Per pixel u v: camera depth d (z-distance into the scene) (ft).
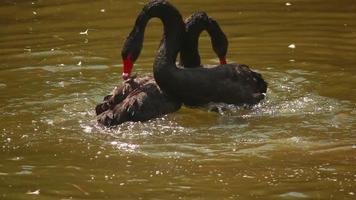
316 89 46.73
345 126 41.27
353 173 35.99
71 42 57.47
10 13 66.64
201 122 42.19
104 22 62.80
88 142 39.83
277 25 60.34
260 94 45.03
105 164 37.32
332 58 52.26
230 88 43.98
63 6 68.28
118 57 53.78
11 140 40.29
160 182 35.32
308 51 53.78
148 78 44.27
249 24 60.80
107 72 50.72
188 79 43.04
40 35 59.77
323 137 39.99
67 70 51.21
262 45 55.52
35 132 41.27
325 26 59.72
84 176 36.11
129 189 34.71
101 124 41.83
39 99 46.03
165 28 44.83
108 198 33.86
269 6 66.18
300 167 36.68
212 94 43.65
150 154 38.29
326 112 43.21
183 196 33.94
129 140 39.96
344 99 45.03
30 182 35.63
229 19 62.34
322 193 34.14
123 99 43.06
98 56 54.08
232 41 56.70
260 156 37.91
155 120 42.19
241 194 34.09
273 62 51.80
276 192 34.24
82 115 43.52
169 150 38.73
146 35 58.85
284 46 55.06
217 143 39.50
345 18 61.93
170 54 43.57
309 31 58.49
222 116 43.06
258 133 40.65
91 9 67.00
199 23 46.65
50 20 64.03
